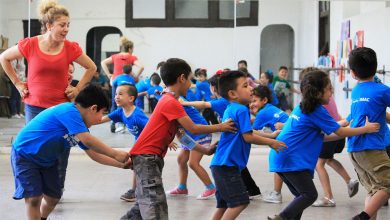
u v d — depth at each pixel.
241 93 4.18
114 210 5.52
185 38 9.77
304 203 4.30
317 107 4.31
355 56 4.56
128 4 9.68
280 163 4.40
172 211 5.52
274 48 9.99
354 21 10.89
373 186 4.52
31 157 4.03
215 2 9.77
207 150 4.36
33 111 5.05
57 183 4.25
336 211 5.55
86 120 4.01
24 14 9.36
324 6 10.66
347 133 4.29
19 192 4.06
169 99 4.04
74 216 5.29
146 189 3.96
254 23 9.90
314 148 4.38
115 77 9.41
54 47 4.99
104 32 9.67
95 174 7.27
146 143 4.02
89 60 5.21
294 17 10.05
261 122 5.39
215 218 4.36
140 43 9.71
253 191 6.00
